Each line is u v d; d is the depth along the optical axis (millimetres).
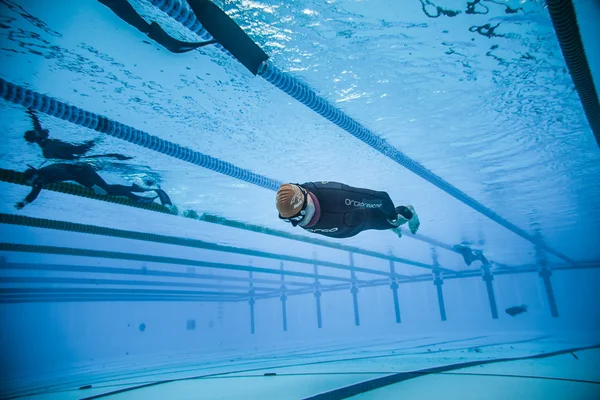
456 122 5285
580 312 17953
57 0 2988
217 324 21625
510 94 4699
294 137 5402
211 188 7008
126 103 4410
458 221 10062
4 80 3795
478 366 4980
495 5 3396
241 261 13672
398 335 17797
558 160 6613
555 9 3102
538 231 11648
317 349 11867
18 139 4844
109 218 8086
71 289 12773
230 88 4262
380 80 4328
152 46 3568
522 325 18172
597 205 9367
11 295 12227
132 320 17078
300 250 12359
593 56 4004
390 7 3387
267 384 4488
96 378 7996
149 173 6184
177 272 13766
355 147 5762
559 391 3098
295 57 3879
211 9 2898
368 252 12852
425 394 3219
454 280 20047
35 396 5555
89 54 3623
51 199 6820
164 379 6176
